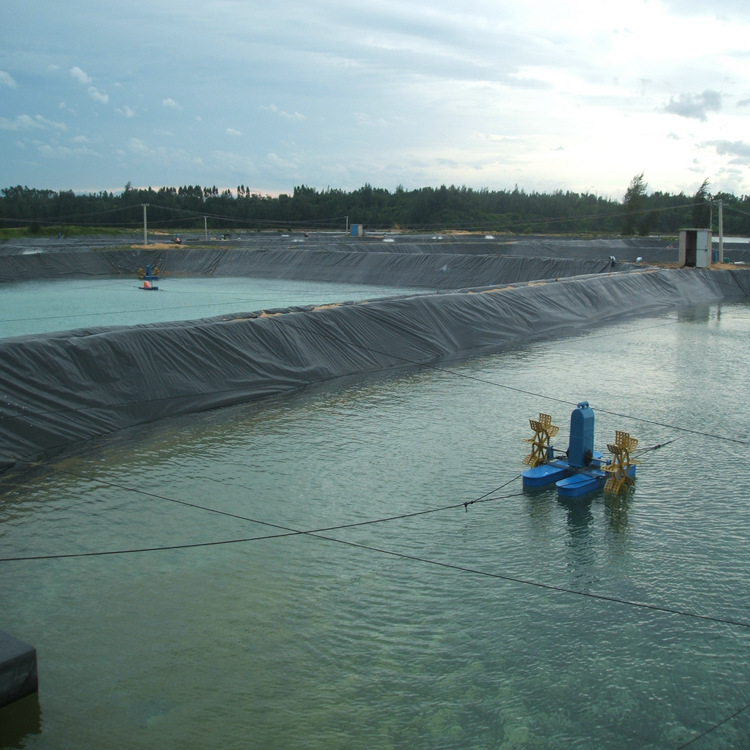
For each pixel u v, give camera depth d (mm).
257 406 18766
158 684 7762
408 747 6859
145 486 13258
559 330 30938
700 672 7965
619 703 7477
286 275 59188
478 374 22547
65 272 60250
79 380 16953
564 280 36781
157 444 15633
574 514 12086
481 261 52812
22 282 55656
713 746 6887
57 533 11359
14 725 7129
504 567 10305
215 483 13414
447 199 135500
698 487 13258
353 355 23297
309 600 9414
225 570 10203
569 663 8125
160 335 19219
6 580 9938
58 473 13891
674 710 7367
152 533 11352
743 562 10445
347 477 13727
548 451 14070
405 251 67000
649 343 27922
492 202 141875
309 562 10430
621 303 37031
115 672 7969
